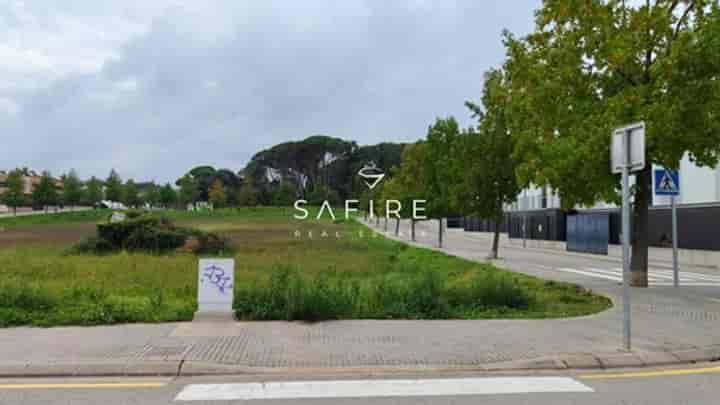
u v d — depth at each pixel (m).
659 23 11.66
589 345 7.02
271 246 28.81
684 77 11.05
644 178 13.06
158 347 6.73
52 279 13.70
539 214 40.00
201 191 125.75
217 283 8.49
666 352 6.73
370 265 18.34
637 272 13.26
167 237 25.92
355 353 6.62
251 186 111.88
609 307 10.06
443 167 32.75
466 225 65.50
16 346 6.75
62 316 8.28
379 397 5.17
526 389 5.45
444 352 6.70
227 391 5.33
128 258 19.66
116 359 6.19
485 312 9.27
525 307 9.84
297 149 129.50
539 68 12.91
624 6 12.47
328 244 30.92
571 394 5.30
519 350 6.79
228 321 8.34
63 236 38.94
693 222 23.67
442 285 10.32
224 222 66.69
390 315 8.83
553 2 12.66
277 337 7.34
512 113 15.02
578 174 12.08
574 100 12.55
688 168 24.03
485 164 25.25
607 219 30.08
